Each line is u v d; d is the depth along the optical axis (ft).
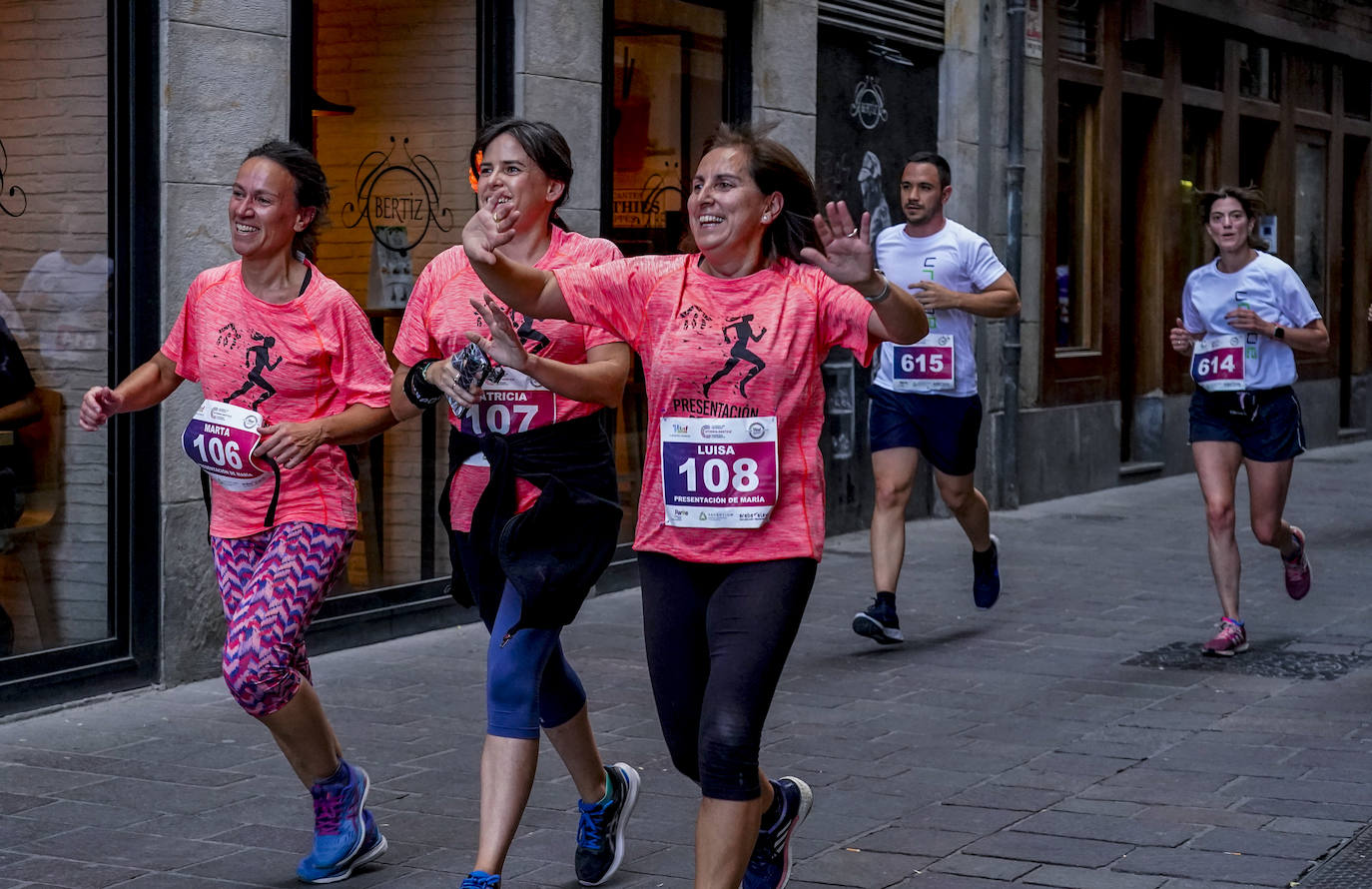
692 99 34.83
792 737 21.30
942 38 43.11
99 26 22.80
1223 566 26.58
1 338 21.95
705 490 13.17
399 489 28.07
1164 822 17.63
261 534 15.71
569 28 30.66
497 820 14.38
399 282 28.48
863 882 15.78
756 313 13.15
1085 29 49.11
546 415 14.74
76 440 22.75
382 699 23.13
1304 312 26.76
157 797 18.42
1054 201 47.34
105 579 23.09
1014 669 25.40
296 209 15.61
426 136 28.63
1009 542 38.88
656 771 19.71
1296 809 18.10
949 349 26.58
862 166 40.47
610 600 31.12
